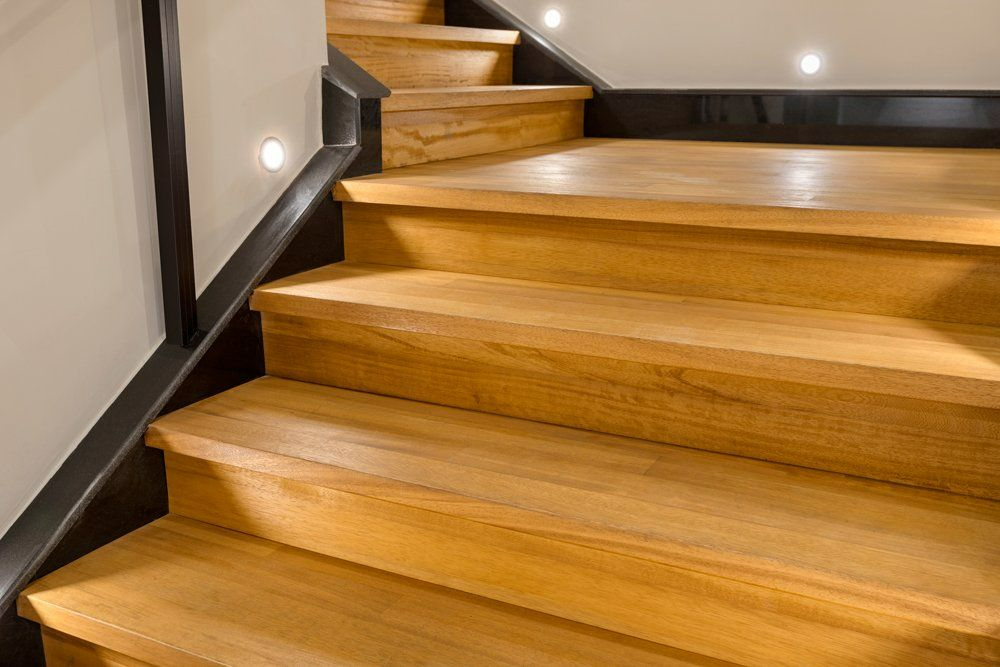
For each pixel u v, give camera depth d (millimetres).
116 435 1374
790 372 1188
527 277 1624
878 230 1322
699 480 1201
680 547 1038
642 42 3023
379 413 1441
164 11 1329
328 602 1199
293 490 1310
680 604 1076
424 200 1652
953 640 939
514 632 1129
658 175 1869
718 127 2854
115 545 1347
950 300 1325
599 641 1110
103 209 1365
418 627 1143
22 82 1219
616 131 2988
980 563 988
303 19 1728
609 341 1289
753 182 1749
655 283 1525
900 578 956
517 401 1413
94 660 1245
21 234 1249
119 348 1429
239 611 1181
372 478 1209
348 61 1917
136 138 1402
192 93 1497
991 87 2623
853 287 1383
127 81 1371
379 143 1869
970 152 2473
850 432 1202
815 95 2729
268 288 1566
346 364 1545
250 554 1322
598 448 1307
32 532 1281
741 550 1016
